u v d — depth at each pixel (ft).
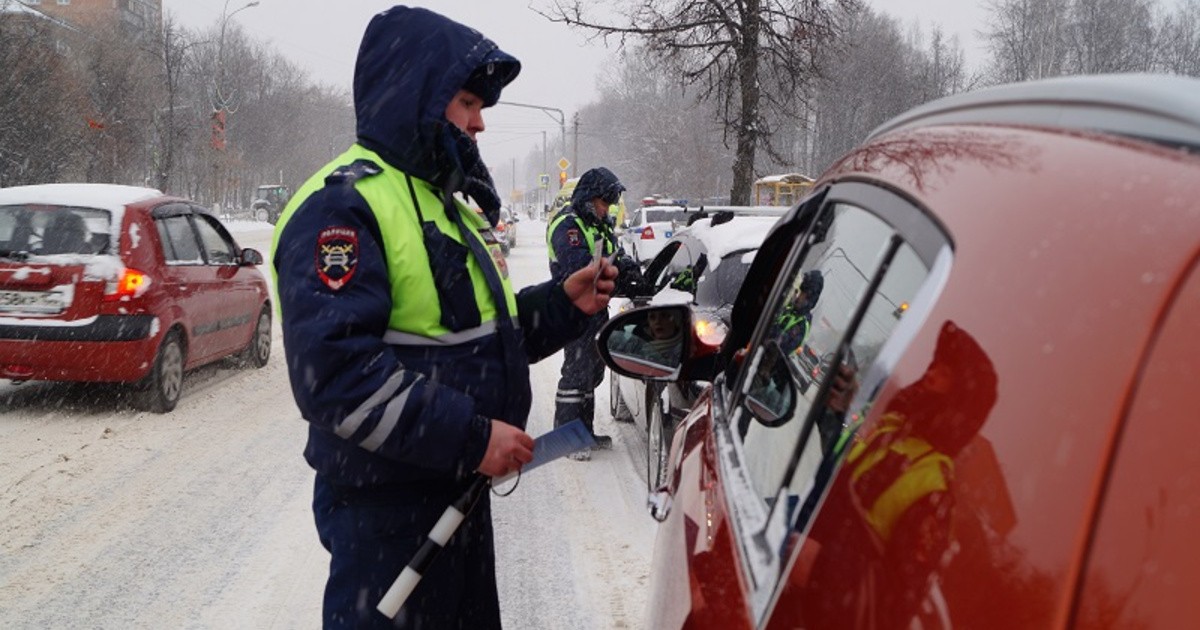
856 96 131.13
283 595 15.84
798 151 158.92
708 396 10.23
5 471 21.88
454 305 8.16
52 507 19.67
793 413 6.45
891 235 5.34
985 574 3.18
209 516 19.39
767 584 4.83
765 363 7.91
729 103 56.59
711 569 5.92
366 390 7.38
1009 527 3.16
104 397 28.60
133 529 18.61
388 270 7.90
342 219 7.68
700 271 20.98
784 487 5.48
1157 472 2.76
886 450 4.10
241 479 21.68
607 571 17.04
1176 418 2.77
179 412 27.48
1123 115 3.81
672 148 224.33
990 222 4.04
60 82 100.83
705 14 54.19
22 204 26.03
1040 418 3.21
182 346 28.14
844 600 3.96
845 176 7.34
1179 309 2.90
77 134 103.96
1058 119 4.28
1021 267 3.66
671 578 7.02
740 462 7.04
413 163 8.17
